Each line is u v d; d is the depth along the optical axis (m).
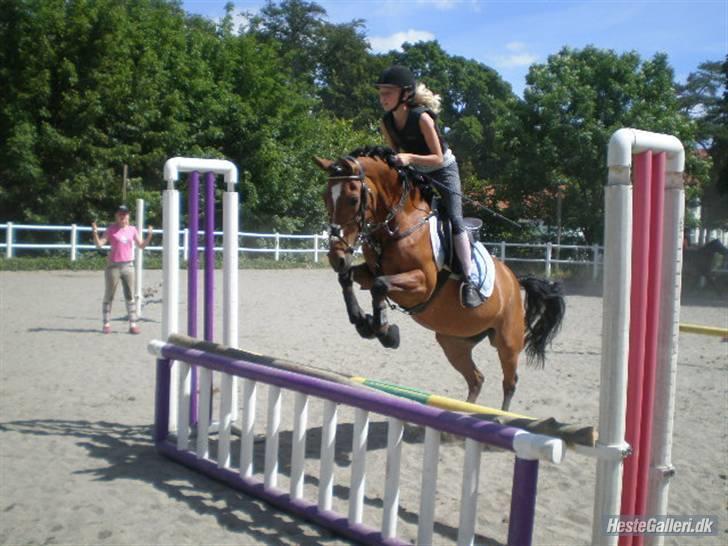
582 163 22.27
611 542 2.82
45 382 6.97
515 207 23.91
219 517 3.93
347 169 4.31
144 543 3.56
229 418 4.48
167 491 4.28
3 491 4.18
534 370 8.38
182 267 20.33
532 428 3.02
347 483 4.59
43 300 13.12
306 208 28.50
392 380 7.60
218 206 25.52
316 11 50.88
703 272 20.09
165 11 27.61
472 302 4.86
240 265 21.81
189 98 26.02
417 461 5.04
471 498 3.08
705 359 9.48
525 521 2.84
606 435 2.81
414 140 4.76
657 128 21.56
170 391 5.07
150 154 24.27
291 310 12.88
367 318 4.36
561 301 6.07
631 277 2.92
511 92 54.09
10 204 23.20
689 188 22.75
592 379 7.90
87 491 4.21
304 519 3.94
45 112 22.62
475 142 40.91
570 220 23.41
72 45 23.23
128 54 24.61
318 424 5.99
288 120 28.44
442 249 4.70
